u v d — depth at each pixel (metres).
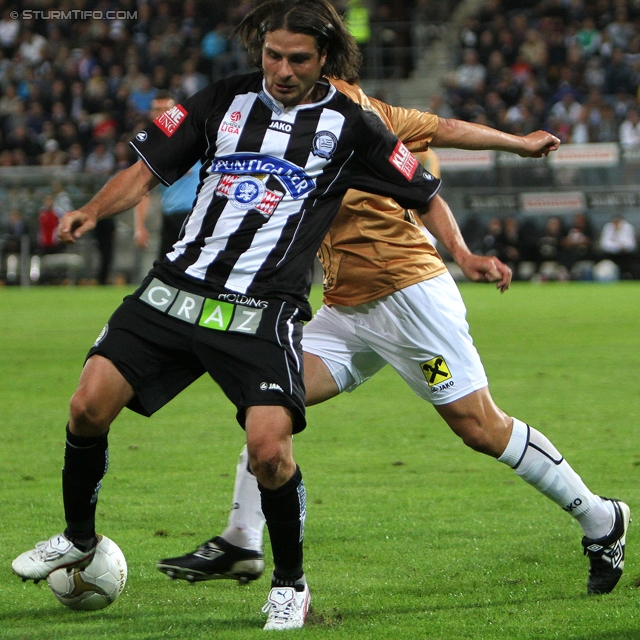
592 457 19.77
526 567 13.34
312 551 14.12
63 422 24.16
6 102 85.50
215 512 16.14
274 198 11.13
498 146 13.30
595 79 81.69
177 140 11.38
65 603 11.75
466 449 20.80
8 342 39.72
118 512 16.14
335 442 21.61
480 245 71.94
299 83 11.01
